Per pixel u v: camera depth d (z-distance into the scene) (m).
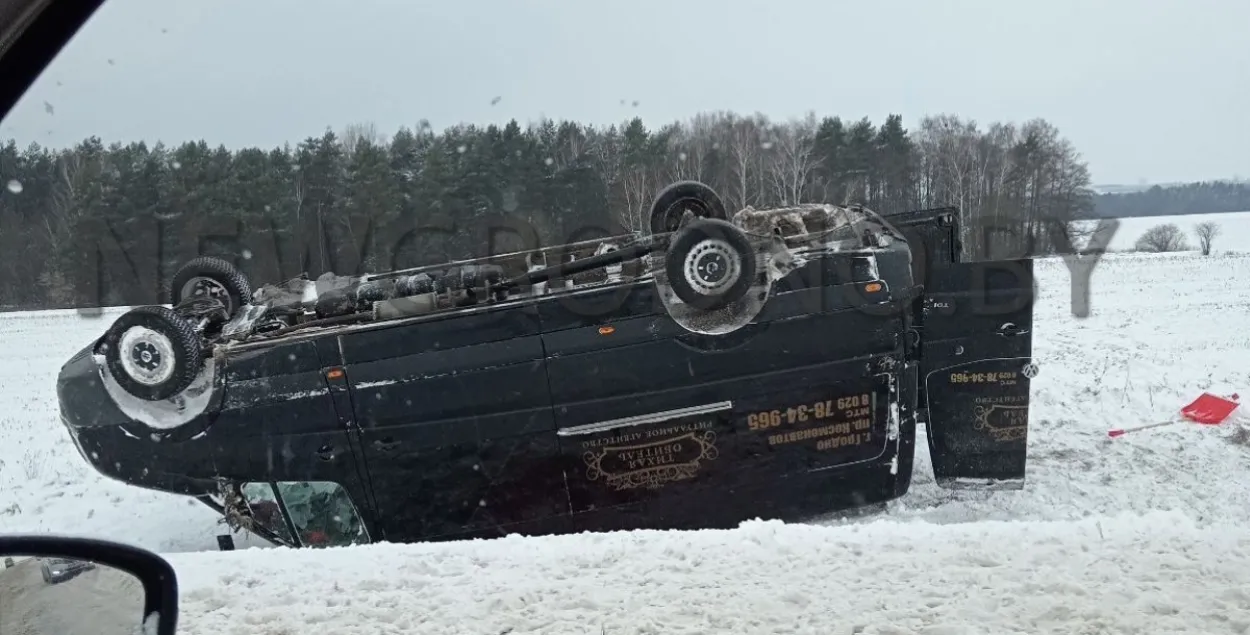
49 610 2.45
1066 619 3.60
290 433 7.47
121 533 9.23
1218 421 10.79
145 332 7.38
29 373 19.16
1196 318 20.62
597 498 7.52
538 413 7.41
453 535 7.53
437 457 7.44
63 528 9.35
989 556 4.42
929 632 3.55
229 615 4.23
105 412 7.65
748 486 7.62
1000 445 8.45
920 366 8.55
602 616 3.93
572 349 7.38
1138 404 11.91
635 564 4.62
